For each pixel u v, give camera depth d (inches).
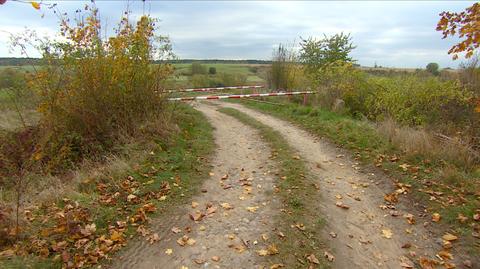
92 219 168.4
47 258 139.9
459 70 434.9
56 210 177.8
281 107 512.4
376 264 146.9
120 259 143.7
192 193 207.0
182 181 222.4
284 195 203.8
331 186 222.4
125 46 304.8
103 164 250.2
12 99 277.1
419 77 427.8
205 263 142.5
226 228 169.0
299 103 557.9
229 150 298.0
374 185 226.2
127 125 298.0
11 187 216.7
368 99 439.5
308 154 285.6
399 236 167.9
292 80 677.3
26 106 288.0
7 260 133.6
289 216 179.8
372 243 162.1
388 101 390.9
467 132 305.7
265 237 160.2
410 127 338.3
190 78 1003.9
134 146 271.1
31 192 205.0
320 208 190.5
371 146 290.4
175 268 139.1
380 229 173.9
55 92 269.6
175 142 295.7
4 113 316.5
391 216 186.7
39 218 169.2
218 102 655.1
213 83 989.8
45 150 246.5
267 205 192.9
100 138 283.3
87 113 280.8
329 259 147.1
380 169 247.4
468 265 144.3
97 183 215.2
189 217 178.7
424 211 188.7
